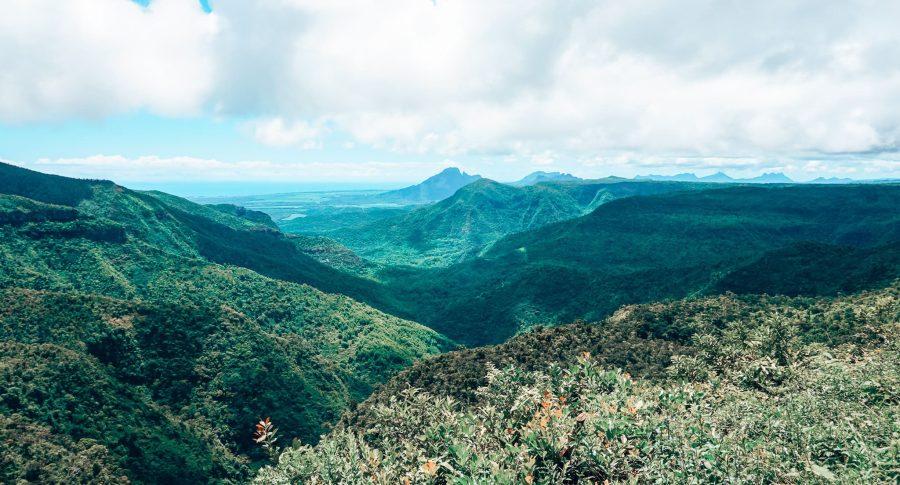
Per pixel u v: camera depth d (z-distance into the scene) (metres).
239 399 95.94
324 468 18.00
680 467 14.75
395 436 24.47
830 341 54.25
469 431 19.09
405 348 163.88
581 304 178.25
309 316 180.38
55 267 159.62
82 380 74.19
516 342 69.69
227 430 89.31
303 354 121.88
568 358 59.53
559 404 20.39
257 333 114.50
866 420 22.09
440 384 59.62
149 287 167.00
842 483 15.78
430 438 19.98
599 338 66.62
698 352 46.94
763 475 15.52
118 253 177.38
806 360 39.84
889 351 39.91
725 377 38.78
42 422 63.84
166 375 95.19
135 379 92.25
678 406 21.41
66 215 177.50
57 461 57.50
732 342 51.62
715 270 145.00
